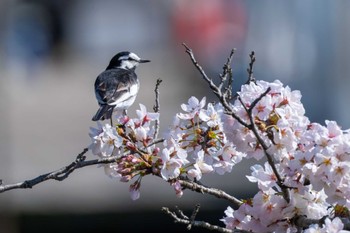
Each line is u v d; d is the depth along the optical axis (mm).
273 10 23484
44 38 33312
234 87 23516
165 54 32969
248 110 5469
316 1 21609
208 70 26891
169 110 24141
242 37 25094
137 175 5957
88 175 18484
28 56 31703
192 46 27094
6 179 18547
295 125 5672
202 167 5961
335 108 21234
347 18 21453
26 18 32469
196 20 26828
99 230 17844
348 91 21266
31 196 17969
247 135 5750
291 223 5789
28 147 20781
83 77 34344
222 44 26078
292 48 22531
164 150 5816
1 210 17797
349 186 5418
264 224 5797
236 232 5883
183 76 29438
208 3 26891
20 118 24594
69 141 21750
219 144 6078
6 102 22031
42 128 23297
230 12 25859
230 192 16797
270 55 23406
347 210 5695
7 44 24672
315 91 21547
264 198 5789
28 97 29250
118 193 17812
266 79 23188
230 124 5758
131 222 17656
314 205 5730
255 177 5840
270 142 5695
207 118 6027
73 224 17828
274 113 5719
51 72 34000
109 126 6062
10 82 26484
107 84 9406
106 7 34812
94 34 35312
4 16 23625
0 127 20641
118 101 9234
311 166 5402
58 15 34562
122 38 35281
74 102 28750
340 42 21453
